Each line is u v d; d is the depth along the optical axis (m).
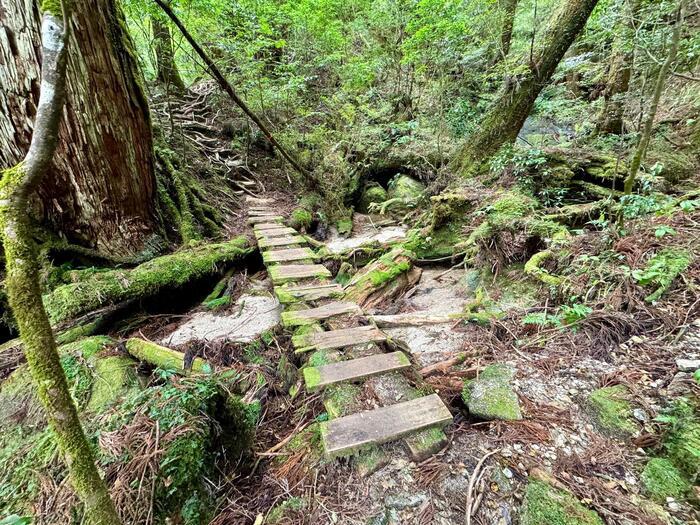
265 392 2.40
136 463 1.43
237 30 6.84
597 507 1.31
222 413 1.77
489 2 5.85
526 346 2.41
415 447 1.66
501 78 6.61
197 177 6.72
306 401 2.22
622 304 2.39
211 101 9.08
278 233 5.40
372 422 1.78
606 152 5.11
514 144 5.79
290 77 7.93
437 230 4.68
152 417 1.62
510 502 1.38
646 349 2.03
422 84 7.86
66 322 2.99
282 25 8.58
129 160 3.95
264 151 8.99
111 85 3.63
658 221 3.13
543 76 5.45
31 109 3.13
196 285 4.03
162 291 3.61
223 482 1.64
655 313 2.23
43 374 0.86
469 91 7.39
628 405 1.69
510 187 4.86
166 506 1.38
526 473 1.50
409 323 3.18
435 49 6.33
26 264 0.86
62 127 3.29
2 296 3.00
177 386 1.79
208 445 1.60
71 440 0.90
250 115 6.35
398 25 7.31
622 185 4.43
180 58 8.61
